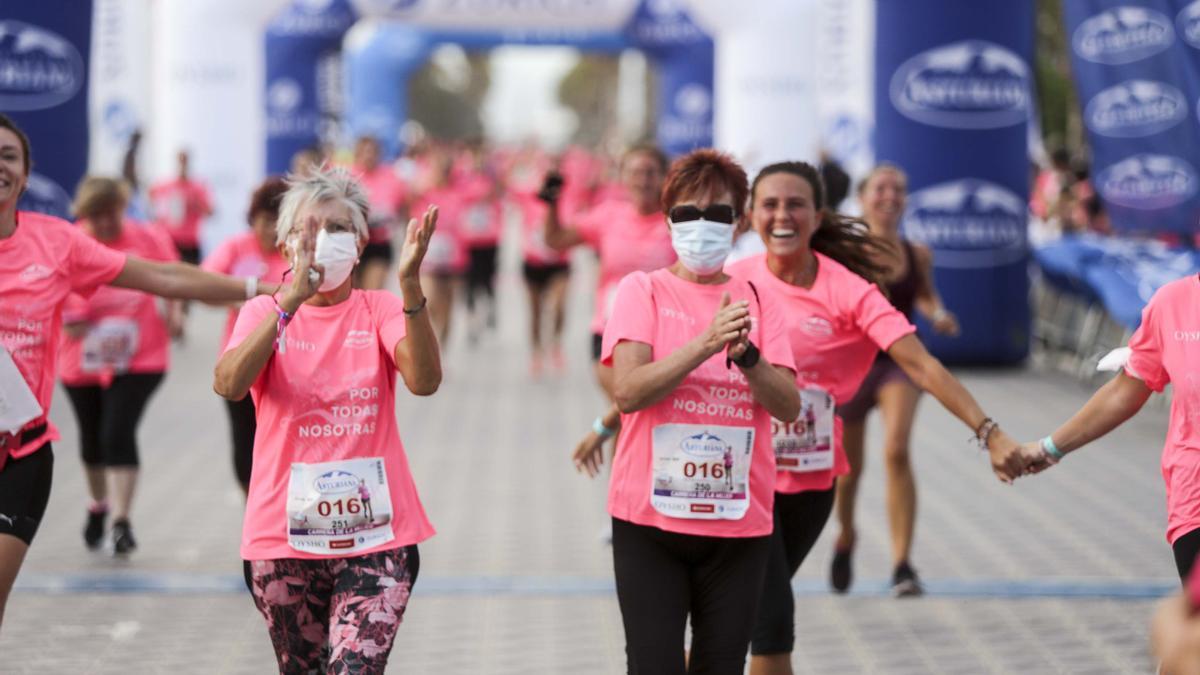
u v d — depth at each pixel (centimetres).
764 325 928
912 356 1060
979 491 2033
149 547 1688
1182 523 903
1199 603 495
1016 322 3216
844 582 1496
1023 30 3152
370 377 891
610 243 1827
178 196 3644
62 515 1856
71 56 2216
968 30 3112
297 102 4738
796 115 3794
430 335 871
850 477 1471
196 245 3681
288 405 885
